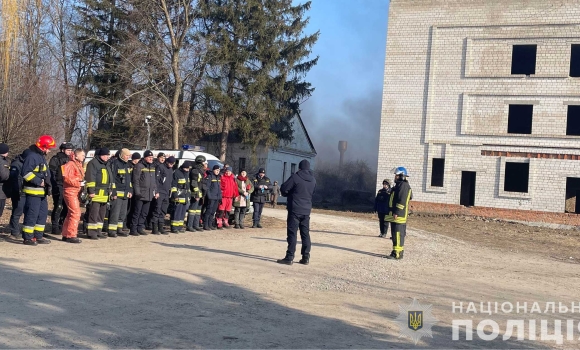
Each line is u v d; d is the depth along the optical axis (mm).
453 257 14781
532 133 29672
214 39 34281
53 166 12461
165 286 8086
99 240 12133
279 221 21172
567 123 29844
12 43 24078
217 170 16172
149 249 11453
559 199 29141
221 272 9539
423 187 31406
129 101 33344
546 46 29500
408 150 31734
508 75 30031
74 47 34844
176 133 32969
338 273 10516
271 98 37406
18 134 23484
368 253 13961
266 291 8352
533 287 10656
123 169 12883
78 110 33094
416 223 26219
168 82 32938
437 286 9977
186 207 15055
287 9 36969
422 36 31594
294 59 36906
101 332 5746
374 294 8812
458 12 30953
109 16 34594
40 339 5379
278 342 5836
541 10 29547
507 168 31172
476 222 28641
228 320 6582
